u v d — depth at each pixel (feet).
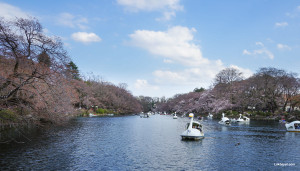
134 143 110.42
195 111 460.55
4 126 119.85
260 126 203.21
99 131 149.38
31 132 126.62
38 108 97.96
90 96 331.16
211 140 122.52
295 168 72.23
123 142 112.27
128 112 506.07
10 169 64.23
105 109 385.29
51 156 79.77
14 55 83.35
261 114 316.60
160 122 256.32
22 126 122.72
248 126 202.39
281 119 272.72
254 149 99.35
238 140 122.62
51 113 97.91
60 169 66.54
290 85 292.20
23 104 88.48
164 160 80.12
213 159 82.23
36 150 86.99
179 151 94.53
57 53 90.99
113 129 164.76
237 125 212.02
